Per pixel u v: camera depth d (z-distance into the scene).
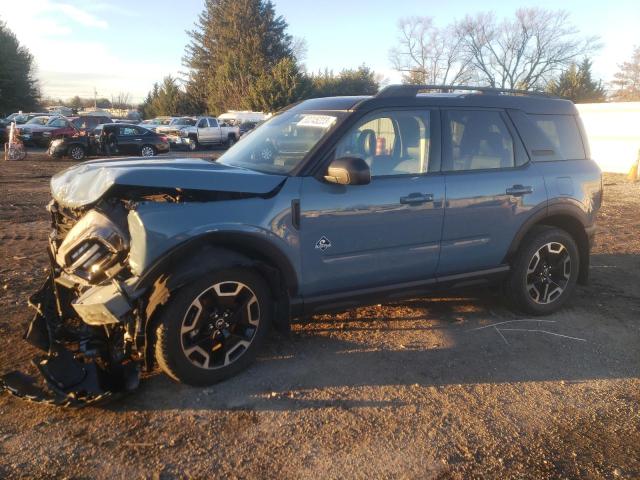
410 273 4.23
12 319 4.40
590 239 5.16
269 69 54.84
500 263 4.70
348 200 3.80
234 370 3.59
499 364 3.99
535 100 4.94
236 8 57.75
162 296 3.17
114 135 23.20
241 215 3.43
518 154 4.70
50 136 25.95
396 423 3.19
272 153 4.07
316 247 3.75
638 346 4.39
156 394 3.40
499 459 2.91
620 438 3.14
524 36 56.94
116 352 3.37
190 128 31.34
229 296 3.48
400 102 4.13
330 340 4.26
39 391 3.21
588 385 3.74
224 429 3.07
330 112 4.10
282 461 2.82
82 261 3.42
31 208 10.09
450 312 4.95
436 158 4.25
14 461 2.75
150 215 3.16
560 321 4.86
